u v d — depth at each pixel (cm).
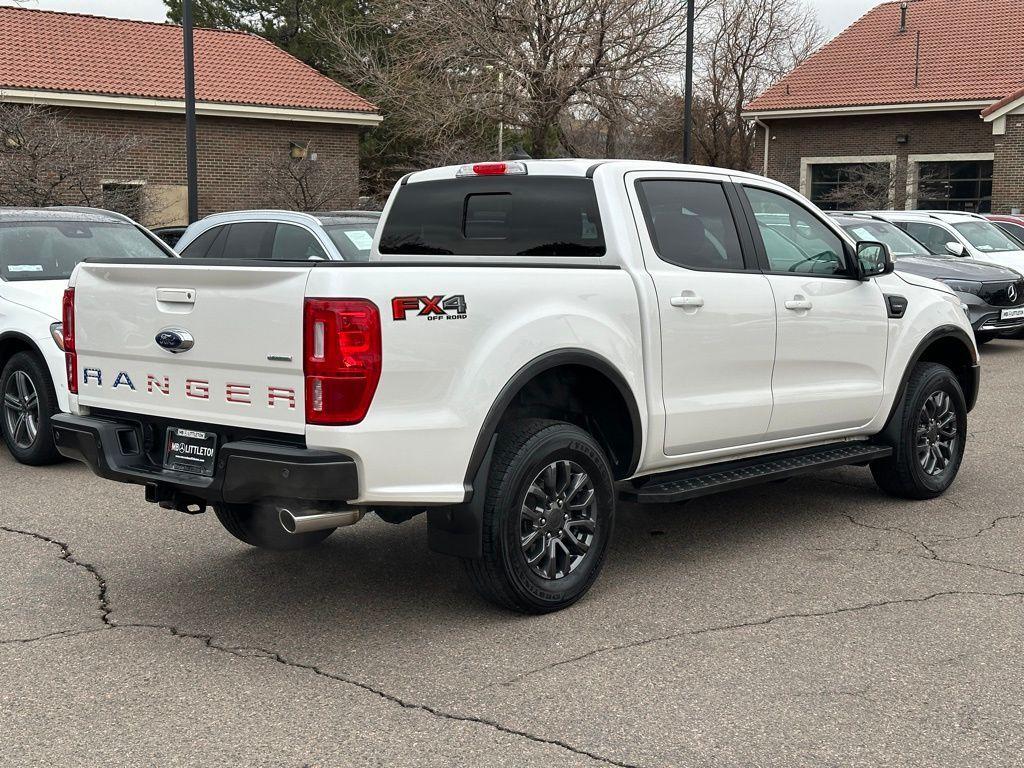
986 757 350
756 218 591
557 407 520
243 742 363
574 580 493
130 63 2820
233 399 441
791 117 3472
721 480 552
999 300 1427
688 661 430
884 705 389
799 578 536
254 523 529
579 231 531
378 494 425
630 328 508
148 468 477
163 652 444
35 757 354
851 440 664
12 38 2728
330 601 507
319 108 2933
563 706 389
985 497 701
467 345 444
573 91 2547
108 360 492
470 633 464
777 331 581
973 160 3244
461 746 359
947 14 3553
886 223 1584
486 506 459
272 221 1066
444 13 2586
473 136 2783
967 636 456
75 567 559
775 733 367
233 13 4241
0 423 830
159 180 2756
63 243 895
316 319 411
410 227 598
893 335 657
